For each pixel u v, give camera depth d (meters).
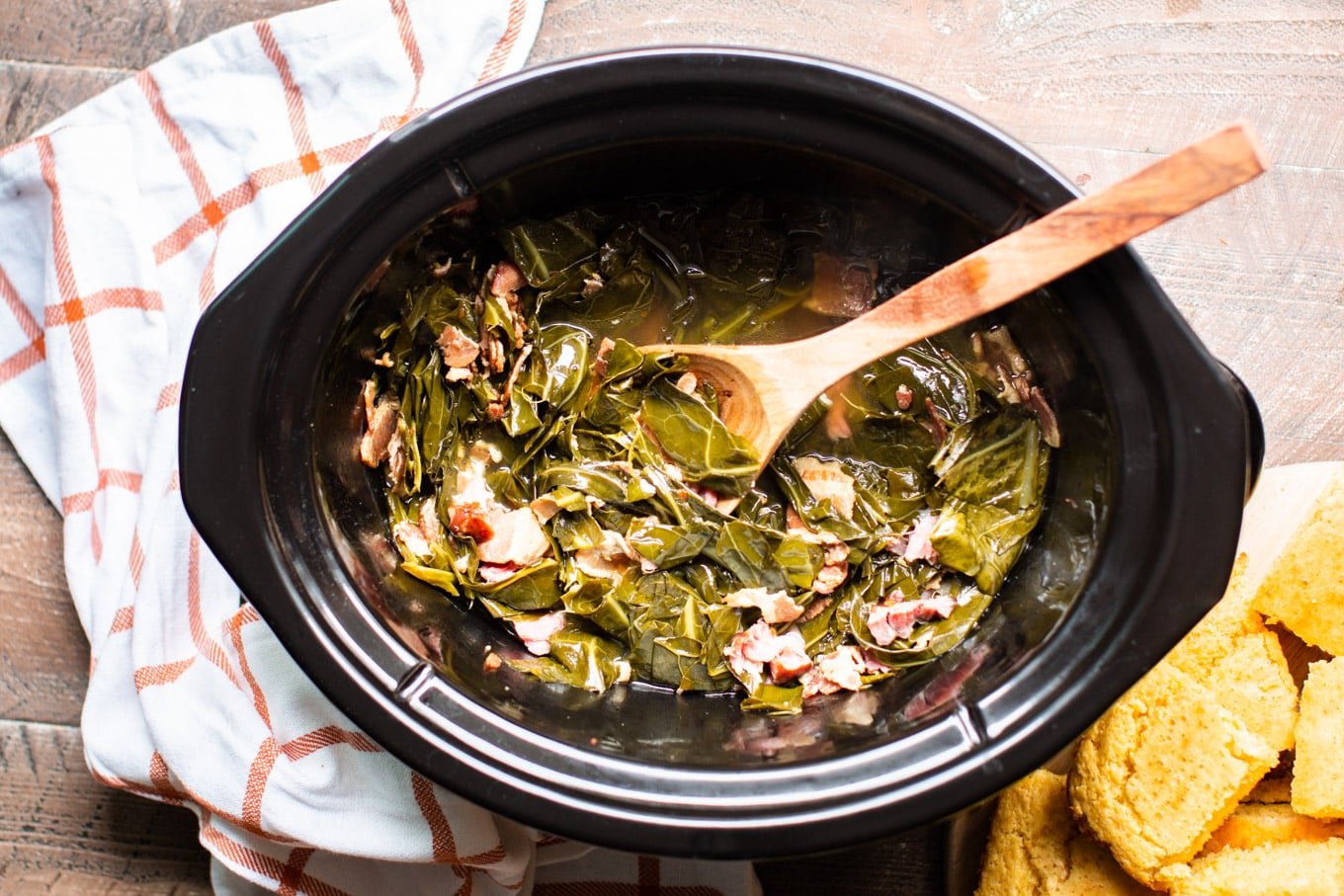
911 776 0.55
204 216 0.67
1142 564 0.54
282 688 0.64
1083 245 0.53
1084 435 0.57
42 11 0.68
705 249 0.62
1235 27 0.65
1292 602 0.62
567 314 0.63
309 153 0.66
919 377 0.62
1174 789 0.61
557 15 0.66
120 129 0.67
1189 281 0.66
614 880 0.68
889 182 0.56
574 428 0.63
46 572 0.68
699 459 0.62
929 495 0.63
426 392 0.62
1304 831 0.63
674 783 0.56
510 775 0.56
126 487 0.67
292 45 0.66
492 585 0.62
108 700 0.66
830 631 0.63
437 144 0.54
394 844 0.64
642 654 0.63
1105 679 0.54
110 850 0.68
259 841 0.66
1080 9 0.66
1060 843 0.64
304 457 0.56
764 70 0.54
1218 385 0.53
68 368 0.67
